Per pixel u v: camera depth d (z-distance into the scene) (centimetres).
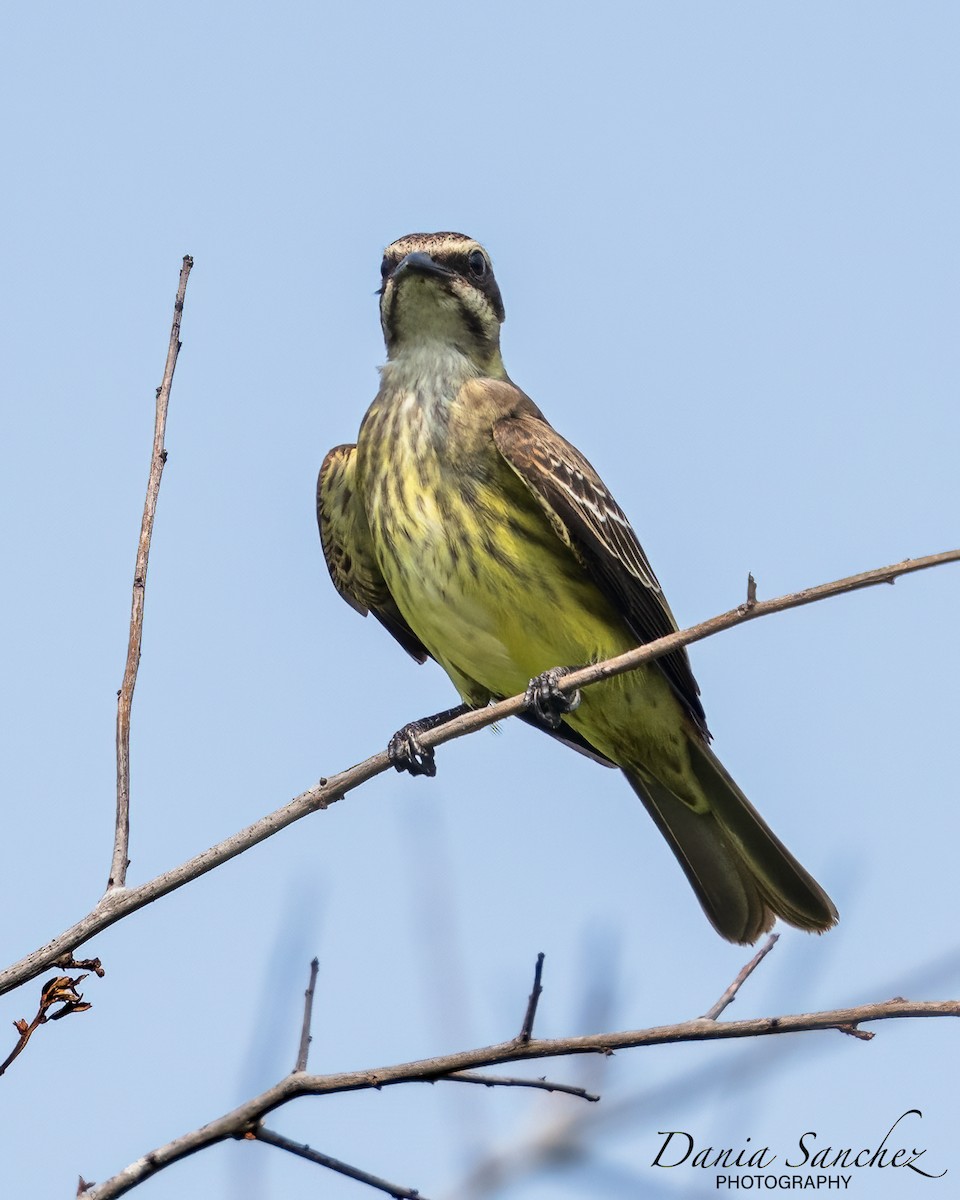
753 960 740
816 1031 663
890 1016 659
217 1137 645
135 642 807
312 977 720
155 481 840
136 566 823
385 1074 654
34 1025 699
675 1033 664
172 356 862
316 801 816
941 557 802
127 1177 632
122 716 791
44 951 721
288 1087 654
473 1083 648
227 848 779
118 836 767
